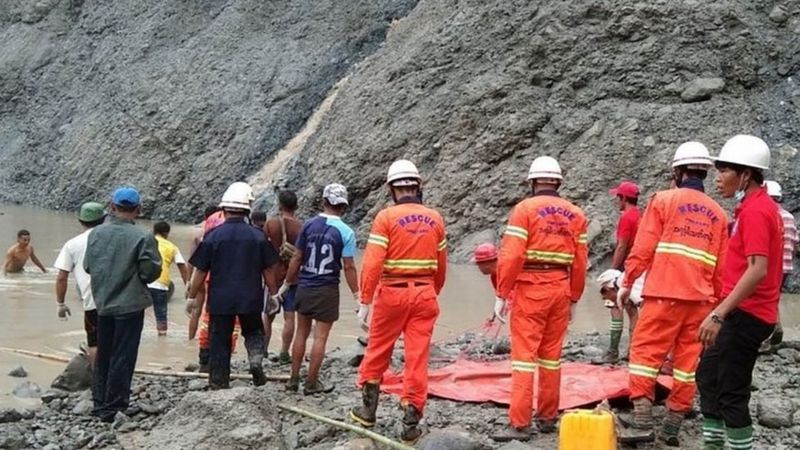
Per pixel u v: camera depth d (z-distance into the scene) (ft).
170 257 38.65
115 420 25.70
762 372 30.27
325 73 94.99
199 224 90.48
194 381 29.86
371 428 24.48
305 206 75.92
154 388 29.12
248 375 30.76
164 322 38.52
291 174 80.53
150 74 107.04
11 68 123.13
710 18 65.67
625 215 32.12
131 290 26.04
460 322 42.52
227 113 96.89
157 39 111.65
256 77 98.32
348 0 100.73
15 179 110.63
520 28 71.87
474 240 63.26
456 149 69.00
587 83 67.05
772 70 64.08
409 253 23.84
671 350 24.73
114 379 25.89
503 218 64.28
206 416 23.53
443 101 72.02
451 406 26.53
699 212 23.11
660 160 61.26
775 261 20.08
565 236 23.90
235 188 28.17
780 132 60.64
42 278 52.44
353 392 28.48
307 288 27.84
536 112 67.15
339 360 32.58
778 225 20.04
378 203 71.87
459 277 55.67
